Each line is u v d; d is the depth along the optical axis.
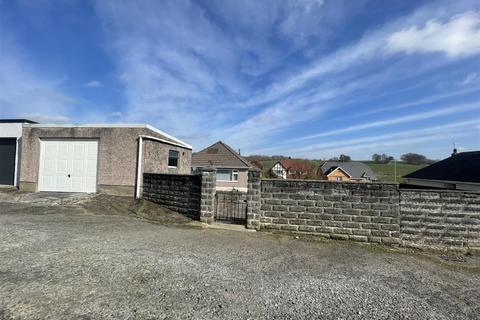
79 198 10.19
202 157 28.16
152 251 5.12
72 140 11.63
